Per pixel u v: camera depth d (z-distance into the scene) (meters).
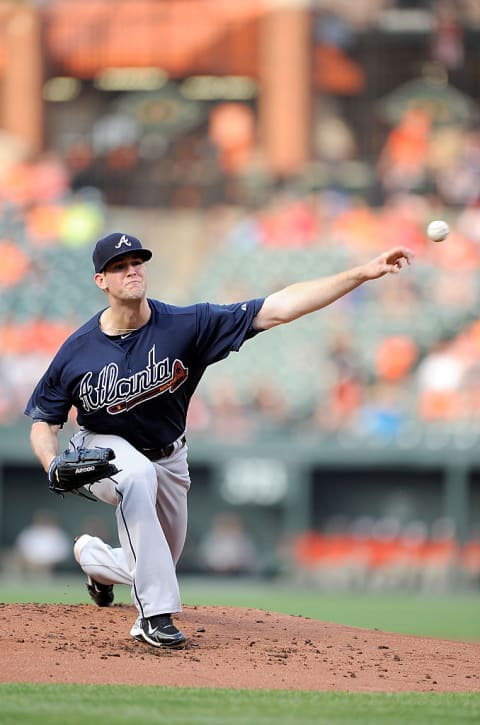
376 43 112.44
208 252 101.75
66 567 78.50
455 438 75.38
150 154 112.44
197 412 78.81
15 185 101.81
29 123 114.19
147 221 108.06
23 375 81.06
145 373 21.16
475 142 108.50
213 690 18.09
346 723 15.75
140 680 18.73
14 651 20.14
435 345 85.50
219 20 113.50
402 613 53.34
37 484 80.62
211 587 70.19
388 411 79.06
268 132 112.69
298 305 21.22
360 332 85.56
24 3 115.12
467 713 16.86
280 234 95.75
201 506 79.19
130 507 21.06
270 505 79.38
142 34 114.69
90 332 21.38
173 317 21.33
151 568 21.05
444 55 111.69
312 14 112.19
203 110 113.69
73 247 93.62
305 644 22.19
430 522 79.69
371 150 112.31
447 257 92.06
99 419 21.53
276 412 79.81
